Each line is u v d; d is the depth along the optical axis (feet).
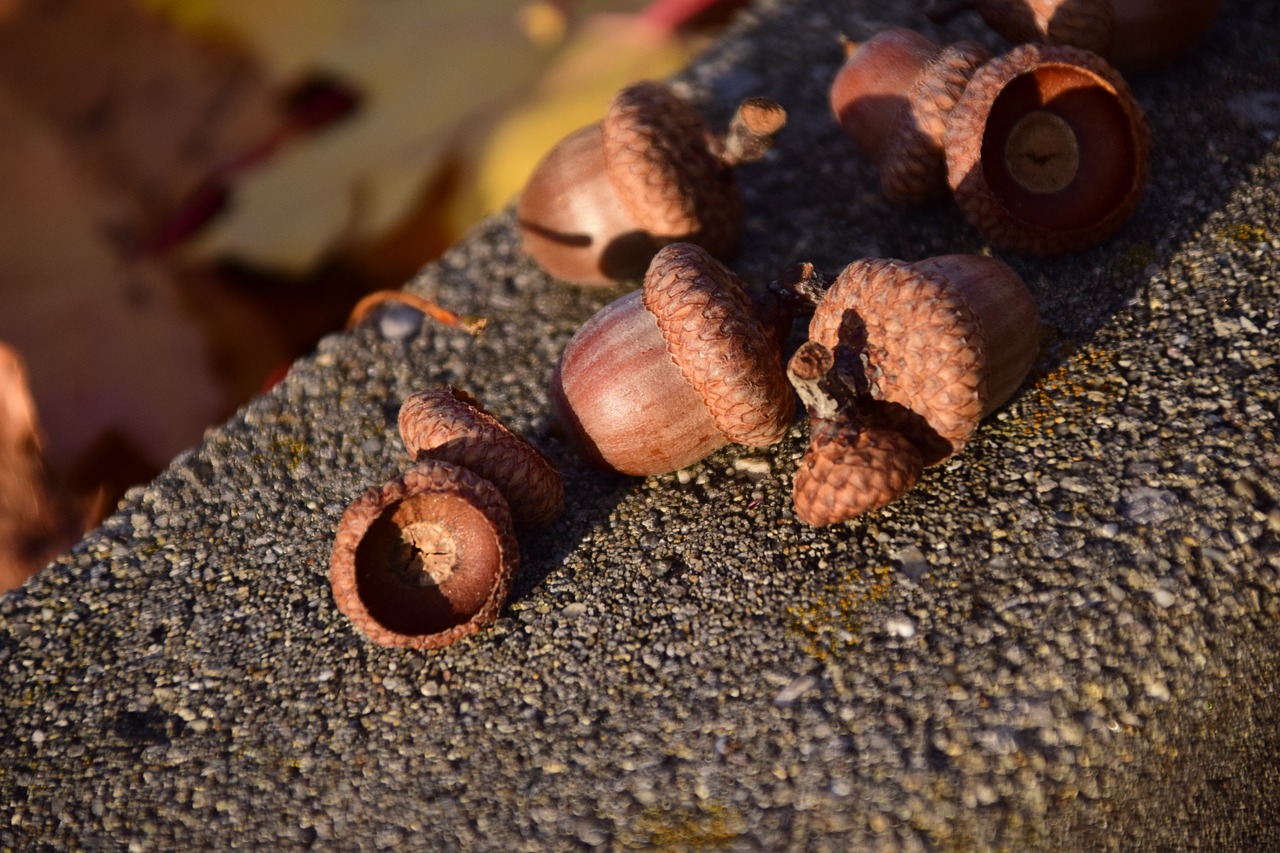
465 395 0.74
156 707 0.74
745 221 0.83
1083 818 0.68
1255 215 0.77
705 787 0.69
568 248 0.79
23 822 0.72
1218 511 0.71
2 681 0.75
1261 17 0.84
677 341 0.71
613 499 0.76
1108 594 0.70
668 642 0.72
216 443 0.81
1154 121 0.81
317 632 0.75
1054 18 0.78
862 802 0.68
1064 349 0.76
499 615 0.74
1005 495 0.72
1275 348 0.74
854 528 0.73
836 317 0.71
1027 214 0.76
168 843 0.71
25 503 0.87
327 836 0.71
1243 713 0.69
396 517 0.71
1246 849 0.69
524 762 0.71
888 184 0.79
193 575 0.77
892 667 0.70
